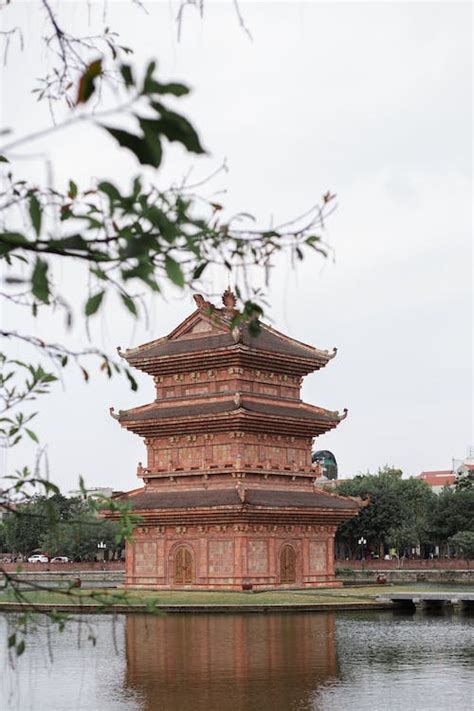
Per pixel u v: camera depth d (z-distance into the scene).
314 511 112.00
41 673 53.00
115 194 8.77
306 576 113.50
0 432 13.65
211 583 108.25
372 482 182.50
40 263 8.88
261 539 109.12
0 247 9.26
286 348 116.88
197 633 71.75
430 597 90.12
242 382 112.31
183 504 109.62
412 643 65.50
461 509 163.88
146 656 59.78
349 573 150.38
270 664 56.34
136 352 118.06
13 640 13.34
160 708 43.09
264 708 43.00
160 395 117.44
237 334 107.69
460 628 74.94
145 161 7.66
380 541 183.25
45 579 145.38
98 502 14.79
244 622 79.69
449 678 50.88
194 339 115.50
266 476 112.56
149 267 9.12
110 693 46.69
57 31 11.03
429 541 173.75
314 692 46.97
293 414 114.31
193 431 112.94
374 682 49.69
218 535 108.69
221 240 10.23
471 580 142.75
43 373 13.85
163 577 112.00
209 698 45.50
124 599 14.18
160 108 7.51
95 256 9.20
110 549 189.50
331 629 74.25
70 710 42.34
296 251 10.54
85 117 7.61
